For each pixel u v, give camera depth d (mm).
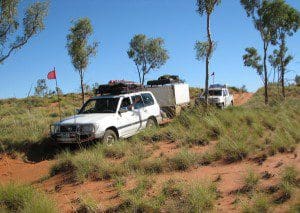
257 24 29891
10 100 42875
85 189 9039
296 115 15375
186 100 21875
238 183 8148
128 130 14203
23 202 7840
